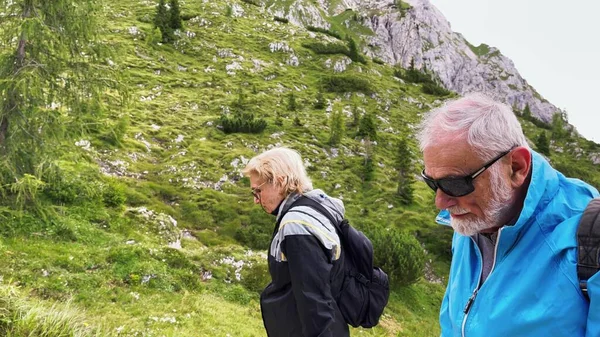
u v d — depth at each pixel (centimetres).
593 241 122
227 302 1187
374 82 7019
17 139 1203
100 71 1265
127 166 2602
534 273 135
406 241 2005
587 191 144
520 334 135
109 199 1661
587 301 124
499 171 142
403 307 1766
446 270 2478
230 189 2686
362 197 3250
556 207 138
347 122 5006
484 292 151
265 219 2334
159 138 3253
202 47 6431
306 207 251
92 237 1301
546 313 129
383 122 5431
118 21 6588
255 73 6088
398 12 14350
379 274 264
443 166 147
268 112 4588
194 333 865
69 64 1236
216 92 4912
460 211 153
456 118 146
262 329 1011
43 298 869
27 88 1132
